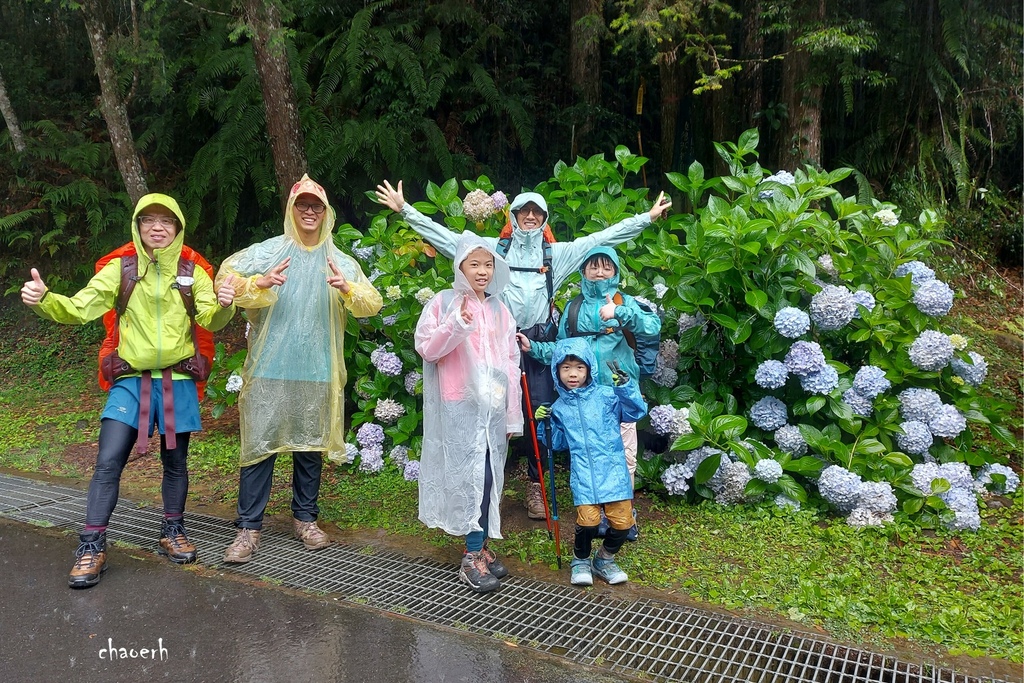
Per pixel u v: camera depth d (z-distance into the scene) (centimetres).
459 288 351
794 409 448
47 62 1088
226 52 862
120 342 366
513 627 319
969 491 432
